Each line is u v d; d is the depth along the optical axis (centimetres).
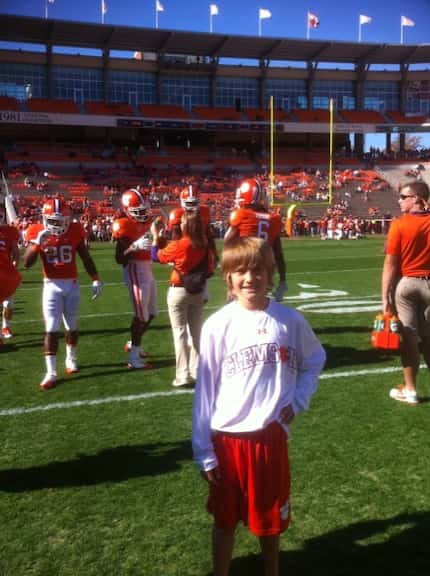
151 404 495
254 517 228
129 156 4688
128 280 604
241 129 4966
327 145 5569
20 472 367
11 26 4125
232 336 230
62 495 337
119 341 752
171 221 562
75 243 570
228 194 4222
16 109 4406
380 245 2689
